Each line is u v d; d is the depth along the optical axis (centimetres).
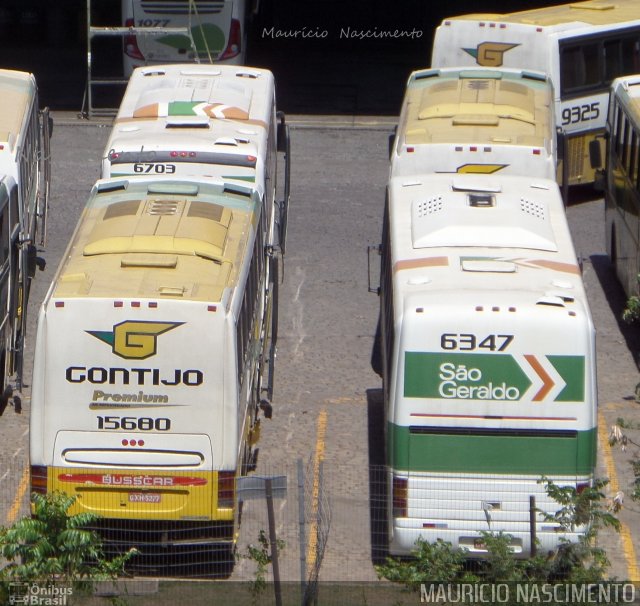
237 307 3966
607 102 7694
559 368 3809
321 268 6631
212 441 3844
